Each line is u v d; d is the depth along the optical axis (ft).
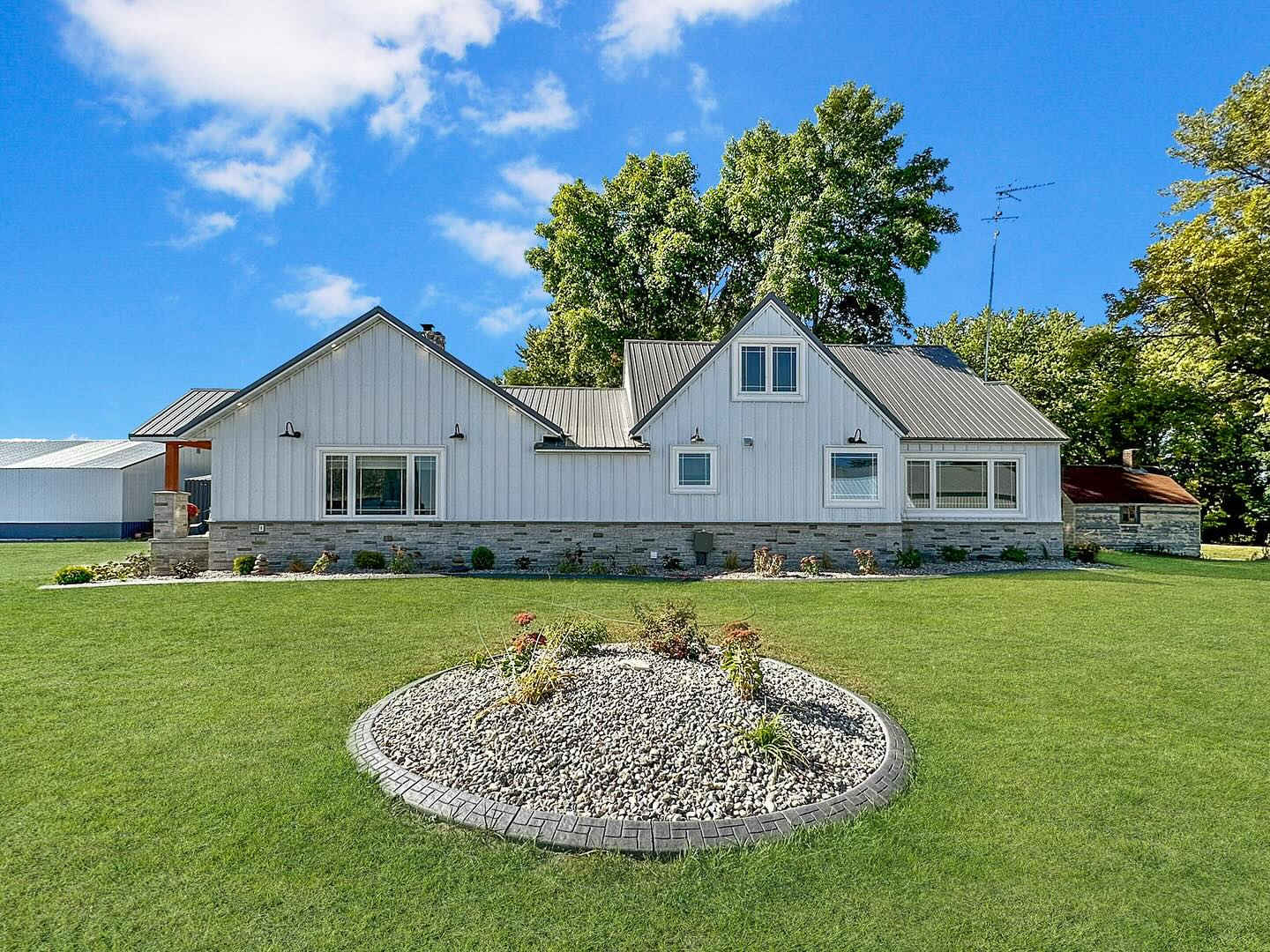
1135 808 14.37
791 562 55.42
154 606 35.22
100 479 89.51
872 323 98.84
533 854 12.31
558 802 13.75
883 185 86.53
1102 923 10.65
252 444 51.03
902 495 58.18
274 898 10.93
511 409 53.57
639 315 99.71
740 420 55.42
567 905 10.93
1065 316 129.70
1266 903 11.22
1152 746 17.75
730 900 11.14
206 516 99.40
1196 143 84.53
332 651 26.09
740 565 55.11
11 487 88.38
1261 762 16.79
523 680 18.54
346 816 13.47
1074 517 76.28
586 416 60.75
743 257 99.96
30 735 17.49
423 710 18.58
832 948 10.02
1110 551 73.92
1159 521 75.77
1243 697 21.81
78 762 15.84
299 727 18.08
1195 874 12.01
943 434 59.47
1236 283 73.36
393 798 14.19
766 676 21.39
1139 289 81.00
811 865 12.15
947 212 92.73
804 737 16.83
